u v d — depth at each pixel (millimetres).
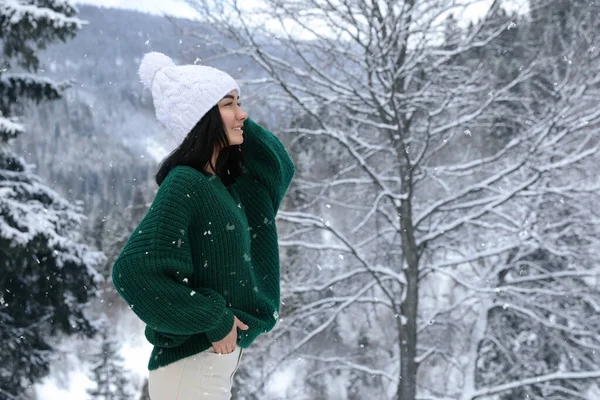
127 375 32000
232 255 1922
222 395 1978
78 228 11945
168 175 1906
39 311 11695
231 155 2191
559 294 10594
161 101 1974
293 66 9812
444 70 9945
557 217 11266
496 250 9984
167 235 1786
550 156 10047
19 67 10352
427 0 8859
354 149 10070
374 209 10133
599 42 9555
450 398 11828
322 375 13352
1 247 9586
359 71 9875
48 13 9555
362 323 13633
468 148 11242
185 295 1758
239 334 1978
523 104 10328
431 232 10094
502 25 9500
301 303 11922
